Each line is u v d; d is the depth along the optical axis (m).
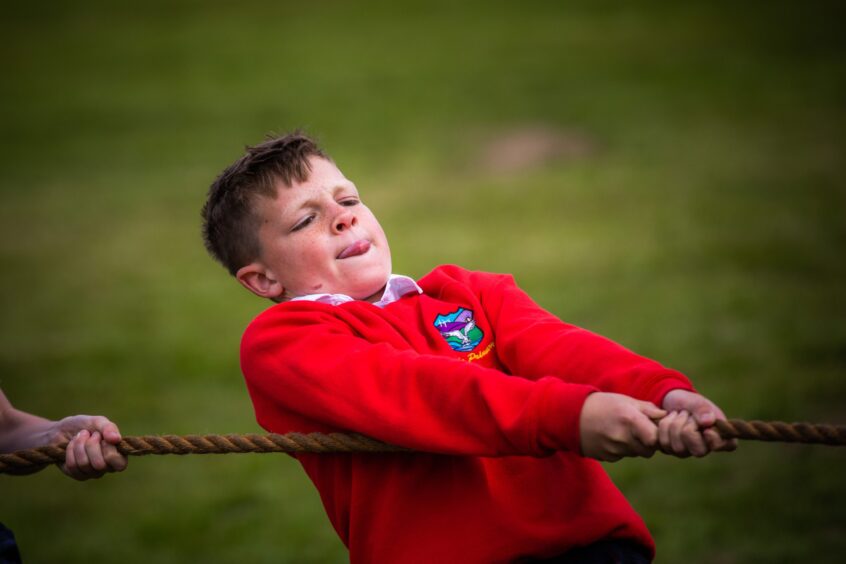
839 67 76.44
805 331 35.16
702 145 64.12
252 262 10.20
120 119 82.25
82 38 106.12
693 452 7.95
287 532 25.14
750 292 39.88
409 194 61.38
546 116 74.06
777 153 60.97
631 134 68.12
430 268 47.34
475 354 9.59
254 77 91.06
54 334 43.69
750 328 35.97
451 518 8.88
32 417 10.45
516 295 10.01
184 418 33.50
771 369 31.94
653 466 26.47
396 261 48.97
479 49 93.56
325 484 9.66
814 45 82.38
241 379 37.00
